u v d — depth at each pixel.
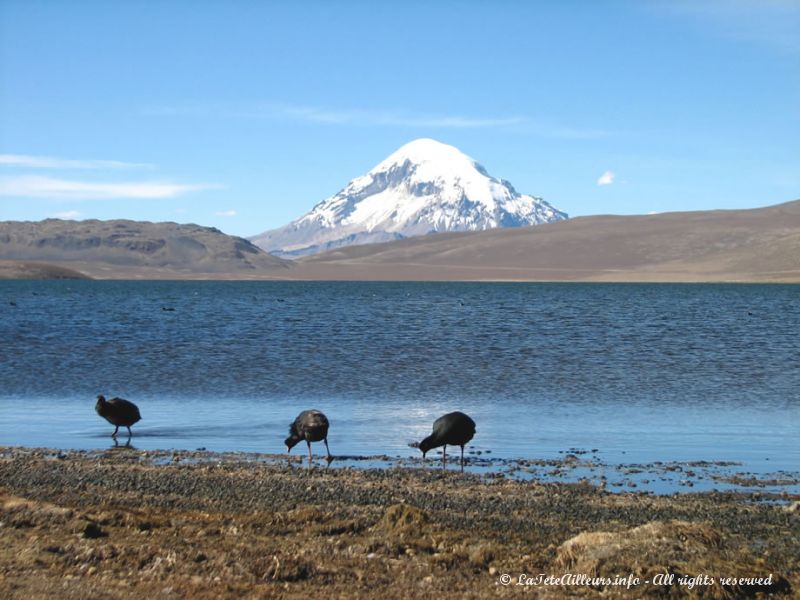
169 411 28.88
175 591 11.40
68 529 14.20
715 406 29.95
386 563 13.09
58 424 26.69
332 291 169.00
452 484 19.19
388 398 31.52
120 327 62.91
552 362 42.28
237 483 18.95
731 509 17.06
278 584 11.94
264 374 37.41
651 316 80.00
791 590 12.05
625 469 21.05
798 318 76.88
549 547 14.13
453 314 82.88
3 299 118.06
